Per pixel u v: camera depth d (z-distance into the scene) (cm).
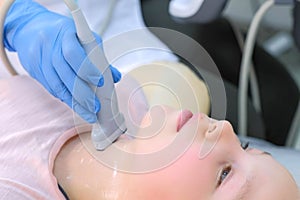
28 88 90
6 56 92
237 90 131
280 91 137
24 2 92
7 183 76
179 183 75
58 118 85
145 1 145
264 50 144
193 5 108
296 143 139
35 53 83
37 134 82
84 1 123
